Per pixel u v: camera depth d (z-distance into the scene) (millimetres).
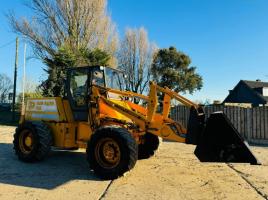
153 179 7023
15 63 26156
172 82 44594
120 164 6777
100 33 27609
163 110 7398
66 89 8555
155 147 8953
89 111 7898
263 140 15211
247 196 5953
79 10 26703
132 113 7480
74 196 5789
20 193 5926
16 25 26625
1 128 19062
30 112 9109
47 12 26453
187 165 8578
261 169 8328
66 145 8391
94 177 7121
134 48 43312
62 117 8477
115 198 5695
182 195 5934
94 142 7062
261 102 41562
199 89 46844
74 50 24469
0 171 7582
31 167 8023
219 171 7992
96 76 8148
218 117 6539
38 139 8273
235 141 6520
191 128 6859
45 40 26656
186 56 45219
